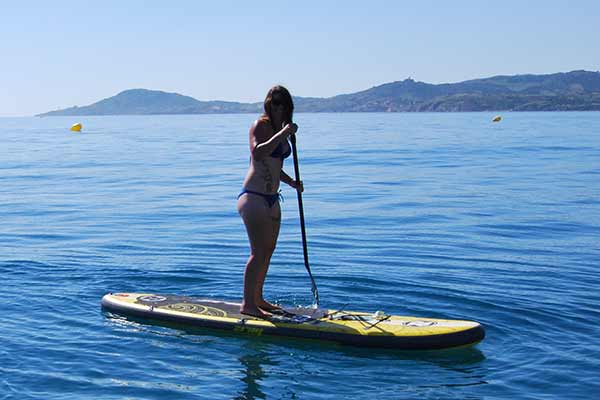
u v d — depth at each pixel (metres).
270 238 6.10
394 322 5.92
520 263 8.61
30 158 28.72
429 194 15.73
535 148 32.12
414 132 55.16
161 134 59.50
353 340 5.64
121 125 105.12
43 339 5.70
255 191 5.98
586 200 14.53
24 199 15.37
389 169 22.02
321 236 10.59
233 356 5.40
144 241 10.16
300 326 5.86
